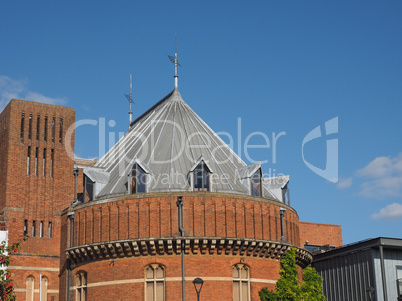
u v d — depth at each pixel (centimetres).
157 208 3903
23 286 4406
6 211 4556
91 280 3991
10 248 3459
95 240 3994
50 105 4947
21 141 4769
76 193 4494
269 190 4556
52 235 4641
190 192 3931
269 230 4106
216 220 3916
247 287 3975
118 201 3962
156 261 3850
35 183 4728
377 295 4378
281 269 3956
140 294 3803
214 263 3881
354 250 4631
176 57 5128
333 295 4831
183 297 3753
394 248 4534
